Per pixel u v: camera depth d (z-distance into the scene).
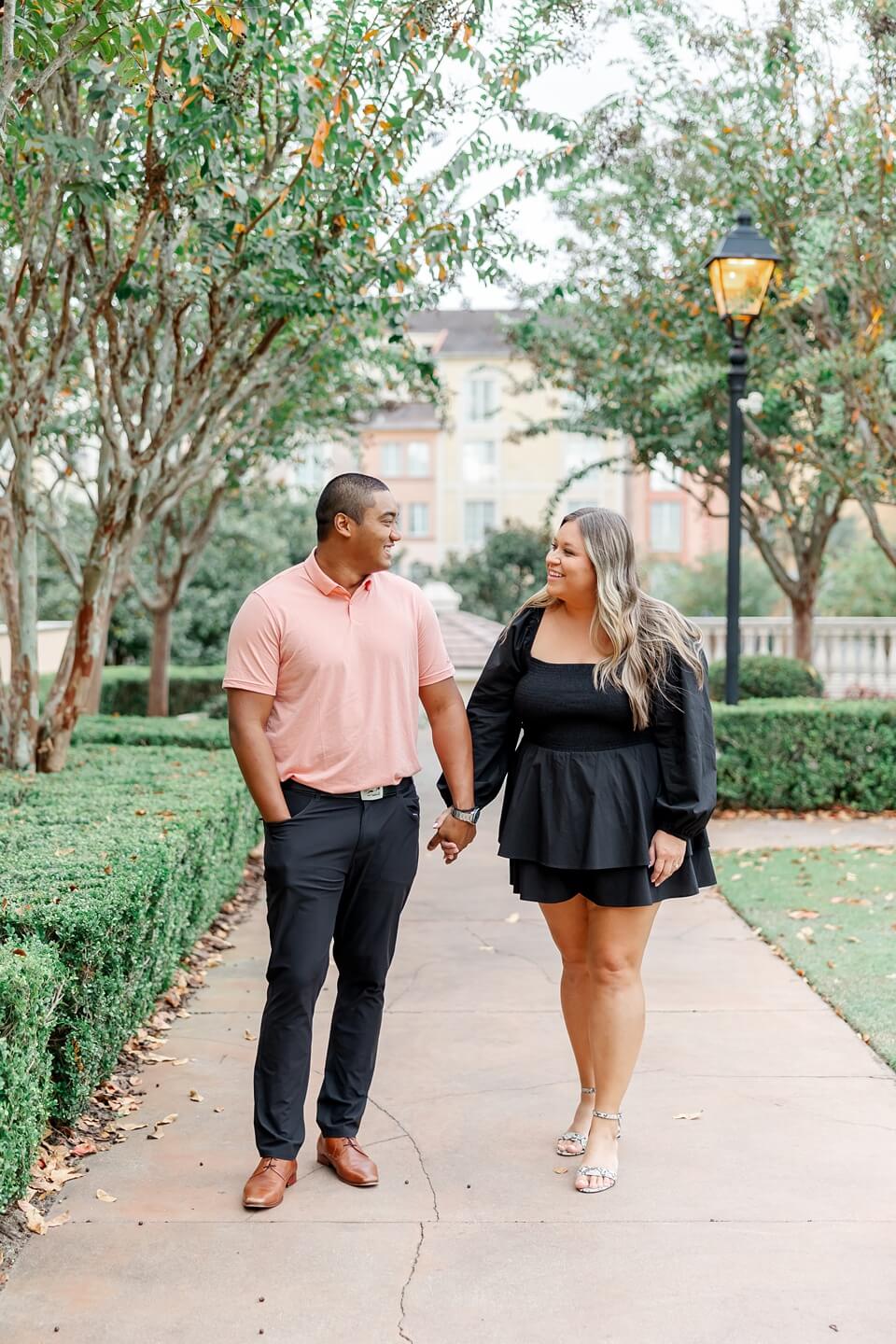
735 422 9.21
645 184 10.43
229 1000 4.93
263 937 5.95
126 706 16.19
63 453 10.01
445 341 45.09
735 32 8.65
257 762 3.21
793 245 8.74
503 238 6.61
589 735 3.29
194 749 8.66
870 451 9.05
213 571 19.47
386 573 3.44
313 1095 4.00
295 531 22.75
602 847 3.22
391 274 6.24
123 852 4.28
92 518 15.77
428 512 44.59
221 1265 2.91
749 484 13.55
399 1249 2.99
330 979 5.35
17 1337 2.62
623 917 3.32
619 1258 2.95
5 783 6.08
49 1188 3.25
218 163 5.38
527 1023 4.66
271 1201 3.19
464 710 3.55
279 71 5.57
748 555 26.25
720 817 9.16
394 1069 4.19
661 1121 3.75
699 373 9.56
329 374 9.87
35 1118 3.14
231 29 4.59
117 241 7.17
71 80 5.41
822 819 9.07
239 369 6.89
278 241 5.95
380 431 44.19
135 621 18.84
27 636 6.77
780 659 13.16
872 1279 2.85
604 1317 2.70
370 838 3.29
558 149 6.12
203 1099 3.91
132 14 4.66
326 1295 2.78
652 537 42.75
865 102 8.61
